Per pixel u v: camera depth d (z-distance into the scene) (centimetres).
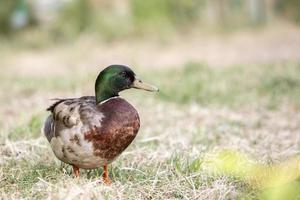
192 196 746
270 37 2752
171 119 1258
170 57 2364
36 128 1051
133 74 780
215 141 1055
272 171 746
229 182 777
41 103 1411
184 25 3059
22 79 1853
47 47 2798
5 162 854
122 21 2894
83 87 1591
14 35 3022
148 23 2873
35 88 1662
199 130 1126
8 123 1202
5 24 3078
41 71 2145
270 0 3170
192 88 1552
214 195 737
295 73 1702
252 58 2194
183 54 2428
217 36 2888
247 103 1434
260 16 3095
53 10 3200
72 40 2786
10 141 938
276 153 936
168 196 753
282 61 2022
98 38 2761
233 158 662
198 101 1459
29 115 1206
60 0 3134
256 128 1191
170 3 3011
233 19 3184
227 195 735
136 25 2873
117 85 760
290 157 896
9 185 778
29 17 3141
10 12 3100
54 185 733
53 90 1627
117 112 729
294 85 1588
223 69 1878
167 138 1045
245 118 1271
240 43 2638
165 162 865
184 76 1770
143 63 2217
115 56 2348
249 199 723
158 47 2644
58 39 2898
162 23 2889
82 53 2466
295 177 653
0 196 735
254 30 2970
